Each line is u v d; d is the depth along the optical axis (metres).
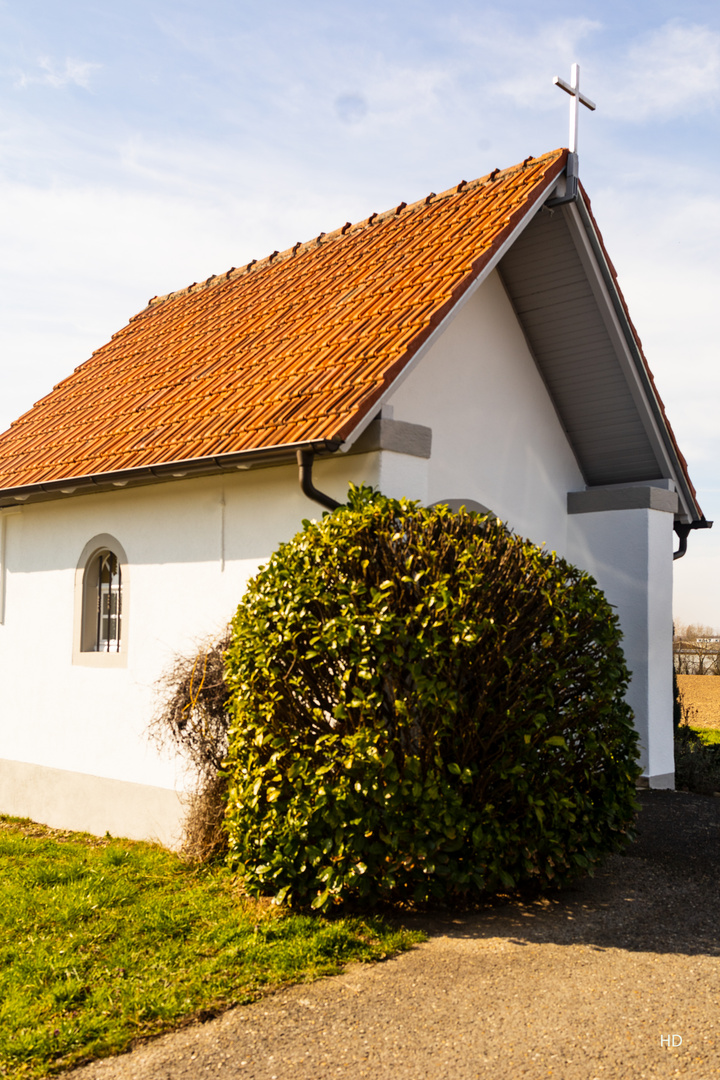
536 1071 3.89
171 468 7.96
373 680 5.47
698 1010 4.42
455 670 5.61
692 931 5.51
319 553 5.92
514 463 9.80
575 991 4.64
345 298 9.27
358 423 6.77
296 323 9.53
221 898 6.38
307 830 5.68
